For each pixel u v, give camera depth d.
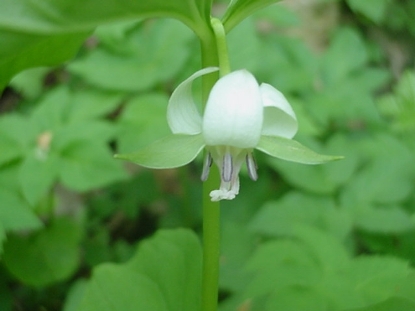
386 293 0.25
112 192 0.45
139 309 0.26
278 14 0.46
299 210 0.34
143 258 0.27
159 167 0.19
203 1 0.19
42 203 0.40
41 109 0.38
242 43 0.40
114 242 0.46
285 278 0.26
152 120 0.36
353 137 0.45
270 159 0.36
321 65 0.46
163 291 0.27
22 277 0.35
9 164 0.35
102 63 0.39
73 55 0.23
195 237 0.28
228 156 0.19
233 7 0.20
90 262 0.39
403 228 0.32
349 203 0.34
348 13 0.61
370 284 0.25
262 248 0.28
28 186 0.33
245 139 0.18
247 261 0.29
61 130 0.36
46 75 0.52
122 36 0.40
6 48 0.20
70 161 0.35
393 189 0.34
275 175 0.42
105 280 0.27
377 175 0.35
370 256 0.27
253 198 0.40
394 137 0.40
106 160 0.35
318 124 0.42
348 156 0.36
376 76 0.45
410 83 0.41
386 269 0.26
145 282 0.27
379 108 0.43
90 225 0.43
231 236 0.33
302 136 0.38
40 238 0.37
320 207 0.34
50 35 0.21
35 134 0.36
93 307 0.26
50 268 0.36
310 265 0.27
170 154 0.19
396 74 0.58
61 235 0.38
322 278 0.26
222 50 0.20
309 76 0.44
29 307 0.39
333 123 0.46
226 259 0.32
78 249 0.38
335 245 0.27
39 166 0.34
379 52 0.56
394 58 0.59
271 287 0.26
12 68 0.22
